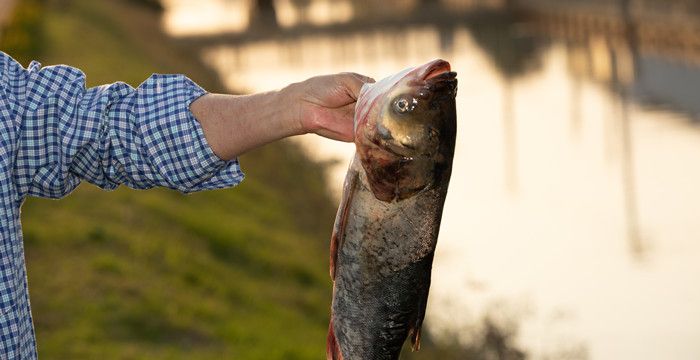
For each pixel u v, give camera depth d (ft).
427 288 13.05
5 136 12.85
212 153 13.65
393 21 254.68
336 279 13.23
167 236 54.75
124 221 53.83
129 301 42.91
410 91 12.56
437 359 49.26
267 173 83.87
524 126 166.81
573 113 175.73
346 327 13.12
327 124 13.47
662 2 216.33
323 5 323.16
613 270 95.76
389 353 13.10
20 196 13.28
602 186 131.75
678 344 75.92
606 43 225.15
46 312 40.52
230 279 52.80
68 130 13.37
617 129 159.84
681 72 196.03
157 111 13.67
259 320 48.19
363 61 241.14
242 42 227.20
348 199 12.98
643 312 83.25
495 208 118.83
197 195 67.72
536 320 67.51
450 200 123.03
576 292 87.86
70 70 13.67
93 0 164.25
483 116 173.99
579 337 74.28
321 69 226.38
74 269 44.60
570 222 114.21
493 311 60.34
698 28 202.49
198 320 44.34
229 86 158.40
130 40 149.59
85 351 37.96
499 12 257.34
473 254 98.22
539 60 231.91
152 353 39.42
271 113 13.56
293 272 59.62
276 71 220.02
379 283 12.93
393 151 12.57
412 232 12.82
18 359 12.51
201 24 258.78
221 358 40.73
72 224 50.19
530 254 99.60
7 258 12.47
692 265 98.07
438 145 12.65
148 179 13.79
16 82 13.30
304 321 51.75
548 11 255.09
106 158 13.64
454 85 12.73
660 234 110.52
